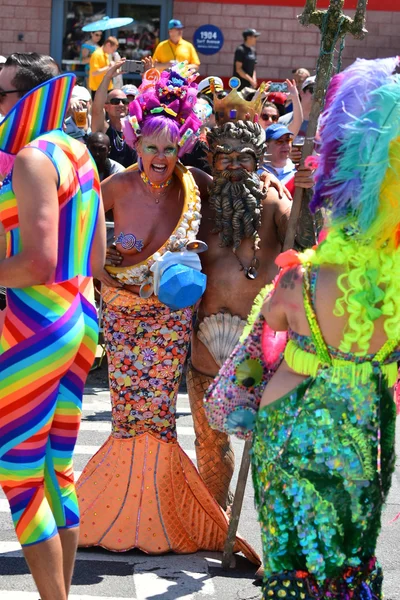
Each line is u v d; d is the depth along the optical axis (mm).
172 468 4285
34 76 3391
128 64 8961
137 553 4289
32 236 3141
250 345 3152
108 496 4297
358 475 2852
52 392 3279
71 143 3393
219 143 4305
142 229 4297
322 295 2846
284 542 2895
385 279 2799
